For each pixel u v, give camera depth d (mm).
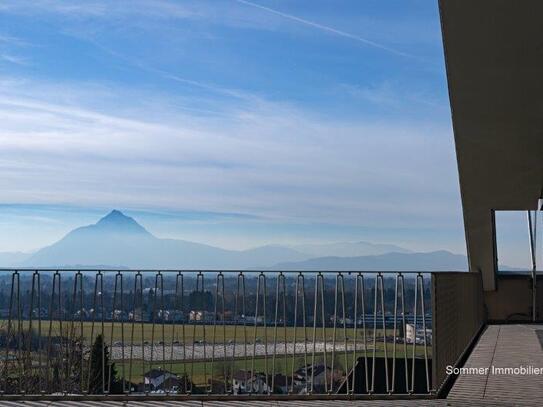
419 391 7941
